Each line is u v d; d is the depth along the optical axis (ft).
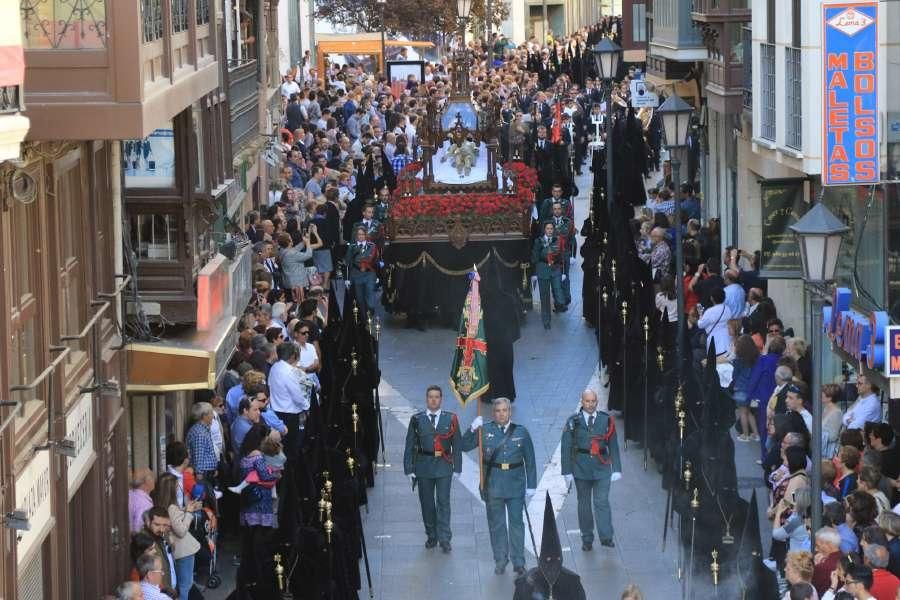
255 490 77.92
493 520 78.59
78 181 65.41
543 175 164.86
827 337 89.86
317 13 326.65
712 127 150.41
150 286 80.23
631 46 178.81
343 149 188.03
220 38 96.07
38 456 56.24
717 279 109.91
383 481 94.27
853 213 91.09
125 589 59.62
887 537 62.39
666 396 90.02
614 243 112.68
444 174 136.67
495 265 130.31
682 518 74.13
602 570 78.79
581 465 80.74
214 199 85.15
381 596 76.59
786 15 100.12
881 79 83.76
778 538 71.31
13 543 51.29
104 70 57.06
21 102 46.83
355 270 130.93
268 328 96.73
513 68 289.12
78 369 63.93
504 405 78.23
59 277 60.80
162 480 71.36
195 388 73.97
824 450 81.20
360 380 92.32
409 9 325.42
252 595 65.26
